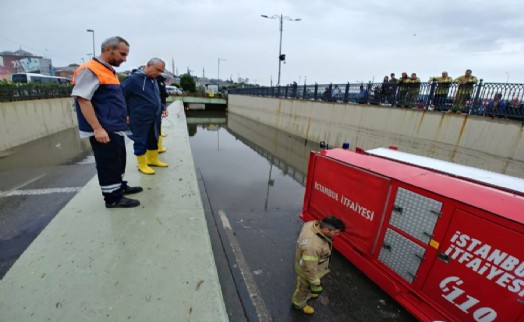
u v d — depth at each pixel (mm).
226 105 47500
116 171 3197
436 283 2949
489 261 2469
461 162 9375
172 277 2264
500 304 2420
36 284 2057
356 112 14633
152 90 4344
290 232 5840
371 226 3744
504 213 2385
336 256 4629
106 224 2988
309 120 19766
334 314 3535
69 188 6719
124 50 2828
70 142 13375
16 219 5059
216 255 4746
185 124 12773
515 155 7832
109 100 2799
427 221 2996
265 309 3551
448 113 9789
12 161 9484
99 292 2029
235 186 9945
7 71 53031
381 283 3617
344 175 4203
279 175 12023
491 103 8680
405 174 3420
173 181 4441
